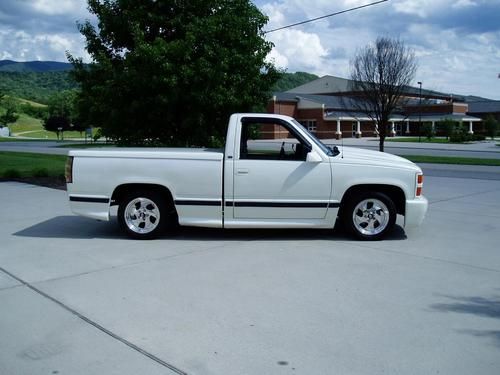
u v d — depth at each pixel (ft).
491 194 41.09
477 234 26.20
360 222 24.76
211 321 14.65
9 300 16.33
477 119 235.61
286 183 24.06
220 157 24.12
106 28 41.98
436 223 29.01
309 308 15.65
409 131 234.38
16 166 66.23
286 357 12.50
